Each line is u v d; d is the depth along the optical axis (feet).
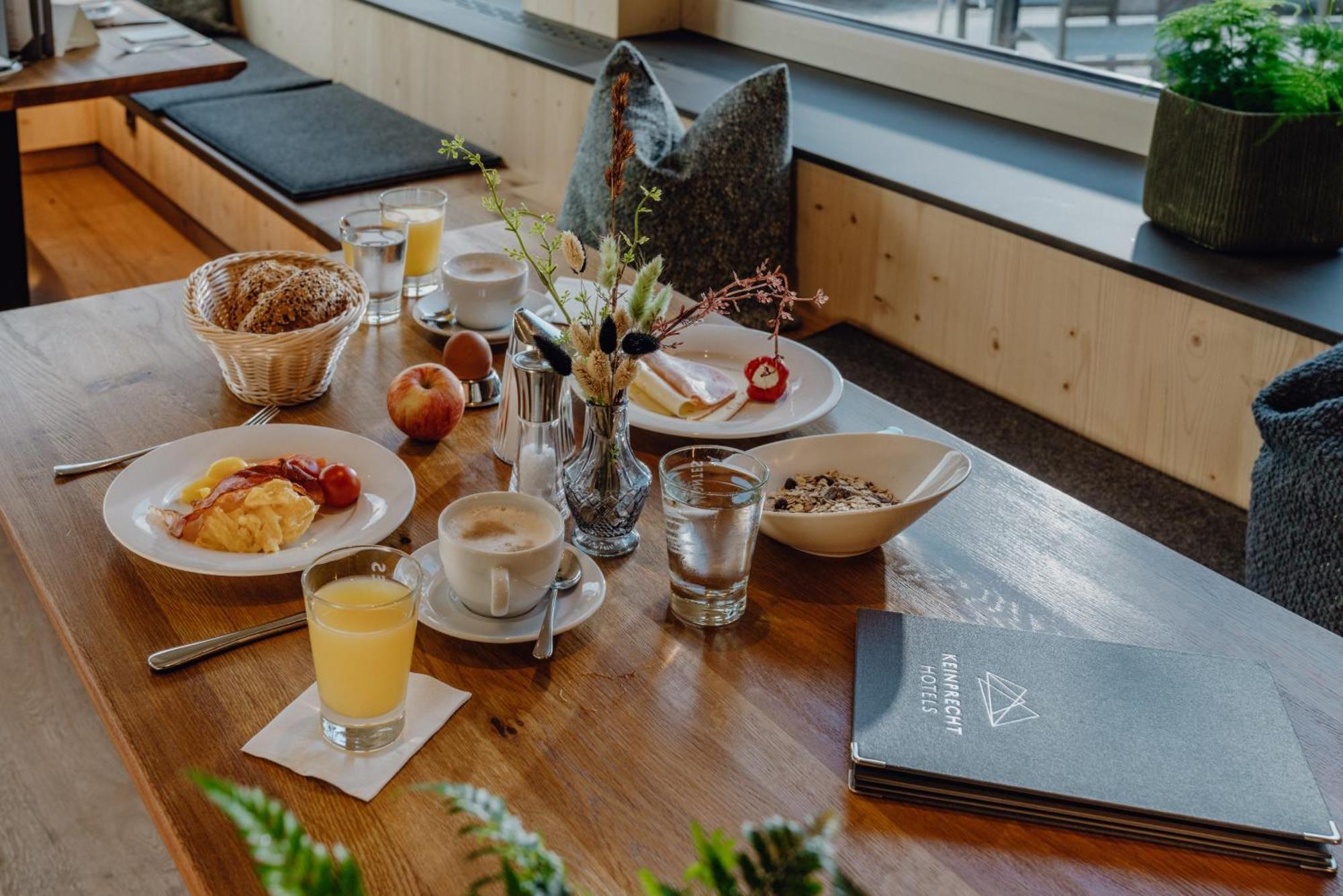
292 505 3.51
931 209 6.97
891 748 2.81
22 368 4.57
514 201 9.33
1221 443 5.96
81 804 5.70
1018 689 3.03
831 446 3.88
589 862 2.53
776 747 2.89
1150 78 7.64
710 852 1.53
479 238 6.11
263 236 9.76
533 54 9.62
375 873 2.48
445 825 2.61
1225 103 6.16
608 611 3.37
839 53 9.46
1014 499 3.99
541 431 3.75
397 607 2.70
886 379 7.03
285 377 4.28
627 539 3.67
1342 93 5.81
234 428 3.99
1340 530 4.33
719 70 9.45
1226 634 3.37
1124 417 6.37
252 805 1.37
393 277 5.07
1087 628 3.37
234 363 4.23
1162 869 2.59
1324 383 4.58
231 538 3.43
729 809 2.69
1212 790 2.73
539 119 9.71
